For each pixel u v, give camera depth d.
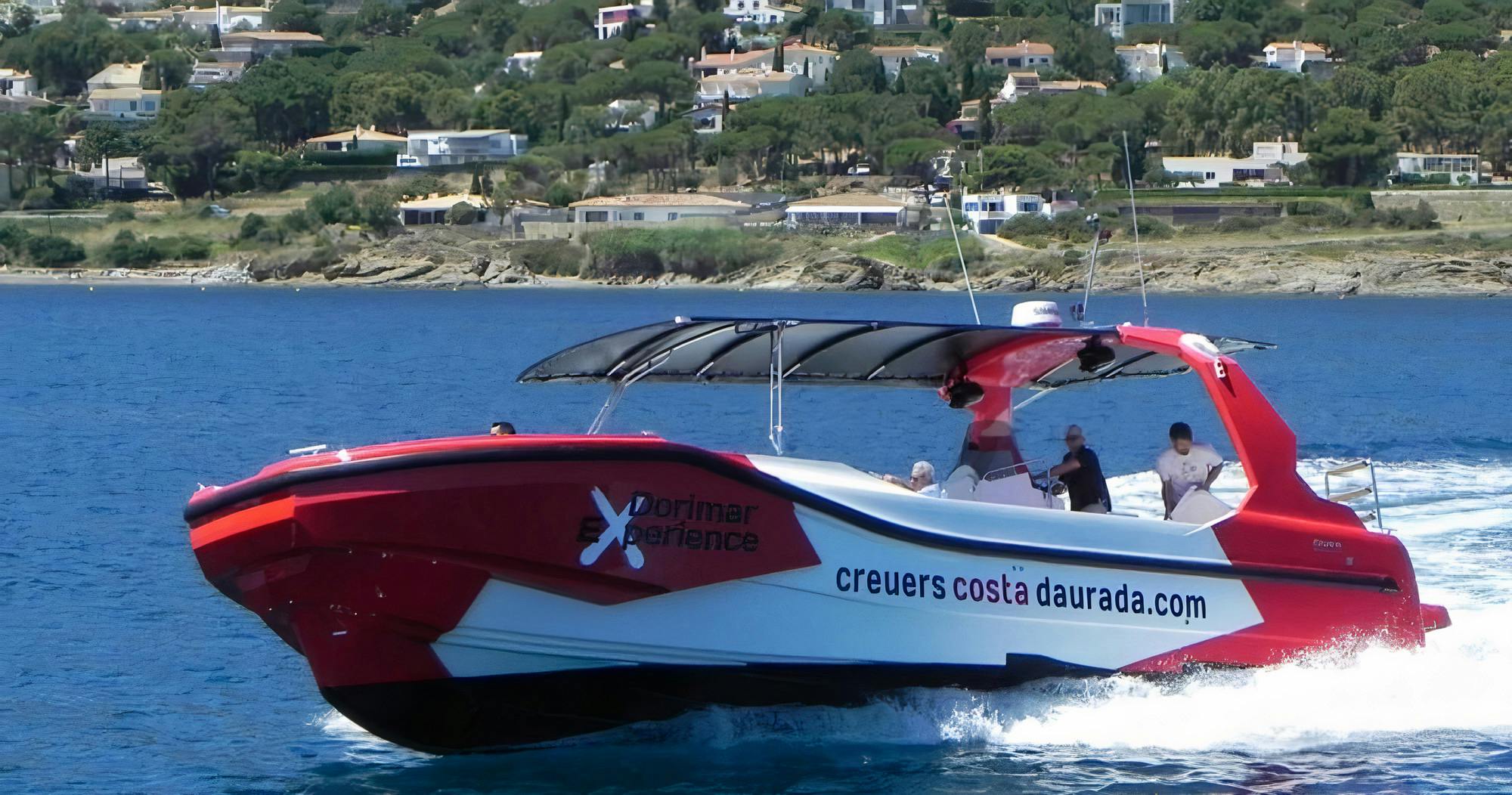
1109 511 34.66
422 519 27.75
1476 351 165.88
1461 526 53.84
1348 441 83.62
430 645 28.94
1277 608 32.56
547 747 30.84
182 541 54.09
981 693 31.11
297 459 28.39
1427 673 33.16
